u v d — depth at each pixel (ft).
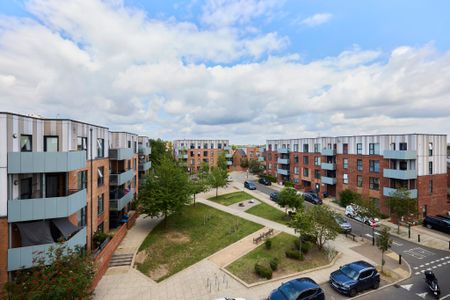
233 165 315.37
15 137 48.93
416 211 89.81
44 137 57.41
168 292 54.29
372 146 123.85
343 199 129.80
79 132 65.51
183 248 78.33
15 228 49.34
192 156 294.25
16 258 46.19
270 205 131.03
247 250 74.43
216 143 298.56
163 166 100.17
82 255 51.01
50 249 44.04
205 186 145.89
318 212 74.90
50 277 40.09
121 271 64.28
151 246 78.89
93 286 54.24
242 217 109.60
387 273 61.98
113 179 91.40
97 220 78.28
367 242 82.94
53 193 60.18
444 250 76.95
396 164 112.57
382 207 117.39
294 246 75.51
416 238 87.04
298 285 49.21
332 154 148.15
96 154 77.30
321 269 63.52
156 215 95.14
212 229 94.84
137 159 127.65
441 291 54.70
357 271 54.70
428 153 110.01
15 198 49.60
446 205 115.14
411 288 55.72
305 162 181.16
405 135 109.09
